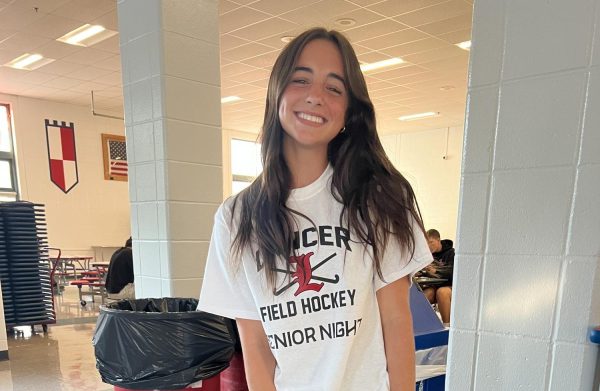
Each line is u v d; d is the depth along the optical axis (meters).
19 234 4.90
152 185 2.41
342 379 0.92
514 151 1.12
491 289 1.18
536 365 1.12
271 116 1.01
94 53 6.29
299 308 0.93
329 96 0.95
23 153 8.91
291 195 0.98
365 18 4.94
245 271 0.98
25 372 3.62
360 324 0.94
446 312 4.73
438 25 5.13
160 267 2.40
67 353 4.16
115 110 10.09
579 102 1.02
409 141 11.71
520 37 1.10
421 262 0.98
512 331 1.15
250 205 1.00
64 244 9.48
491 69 1.15
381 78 7.22
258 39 5.60
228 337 1.66
